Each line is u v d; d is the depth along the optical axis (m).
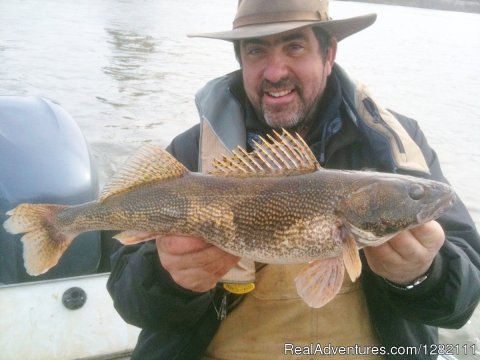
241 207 0.63
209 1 11.98
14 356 0.79
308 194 0.63
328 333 0.69
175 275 0.62
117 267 0.72
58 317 0.85
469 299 0.64
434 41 7.99
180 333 0.70
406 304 0.64
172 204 0.64
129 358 0.83
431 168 0.79
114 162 2.01
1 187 0.94
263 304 0.69
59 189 0.97
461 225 0.70
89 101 2.85
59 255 0.69
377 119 0.72
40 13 6.61
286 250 0.63
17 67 3.52
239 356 0.70
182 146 0.80
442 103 3.58
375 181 0.63
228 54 4.88
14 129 1.02
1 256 0.93
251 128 0.80
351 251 0.61
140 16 7.45
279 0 0.74
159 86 3.33
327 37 0.77
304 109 0.76
